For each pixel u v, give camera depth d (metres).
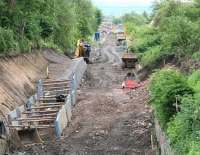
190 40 26.98
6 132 16.94
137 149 16.95
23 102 22.33
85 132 19.48
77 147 17.41
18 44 28.97
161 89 15.30
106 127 20.08
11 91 22.12
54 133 19.00
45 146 17.52
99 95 27.73
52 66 34.09
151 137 17.62
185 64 24.44
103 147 17.34
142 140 17.94
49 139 18.48
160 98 15.02
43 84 27.05
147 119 20.72
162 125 14.89
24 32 32.84
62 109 20.20
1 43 25.44
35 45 34.31
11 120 18.61
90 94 28.30
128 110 23.08
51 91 25.94
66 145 17.64
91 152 16.77
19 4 29.12
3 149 16.05
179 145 11.75
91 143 17.89
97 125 20.52
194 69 21.95
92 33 82.25
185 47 27.39
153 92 16.23
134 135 18.62
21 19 30.06
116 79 35.19
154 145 16.77
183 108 12.79
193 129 11.95
